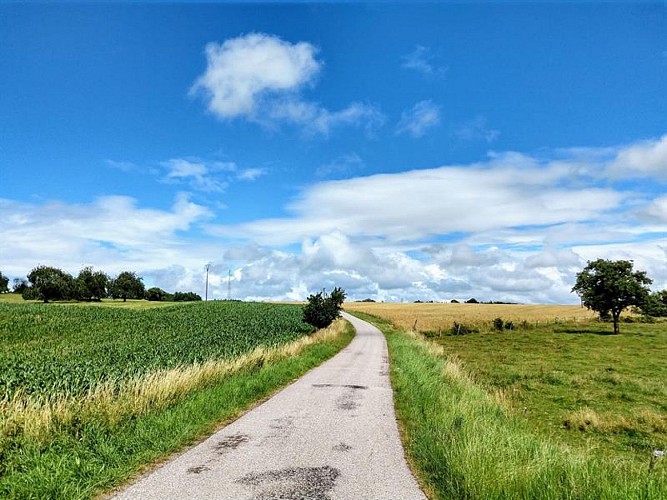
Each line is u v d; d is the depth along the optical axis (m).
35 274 113.38
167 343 28.50
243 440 9.34
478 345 39.00
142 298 144.88
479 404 11.88
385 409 12.53
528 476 6.12
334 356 27.33
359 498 6.41
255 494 6.48
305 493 6.55
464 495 6.34
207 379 14.12
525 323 56.12
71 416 9.04
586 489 5.72
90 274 125.94
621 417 14.59
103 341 32.75
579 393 18.84
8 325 42.22
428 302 176.88
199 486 6.75
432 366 21.05
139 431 8.83
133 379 13.73
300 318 54.81
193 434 9.56
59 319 47.00
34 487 6.08
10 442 7.73
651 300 49.38
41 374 15.57
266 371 17.09
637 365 26.83
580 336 45.12
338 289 44.81
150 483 6.85
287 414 11.77
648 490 5.47
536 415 15.38
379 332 50.41
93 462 7.18
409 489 6.76
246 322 46.28
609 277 48.06
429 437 8.78
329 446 8.95
